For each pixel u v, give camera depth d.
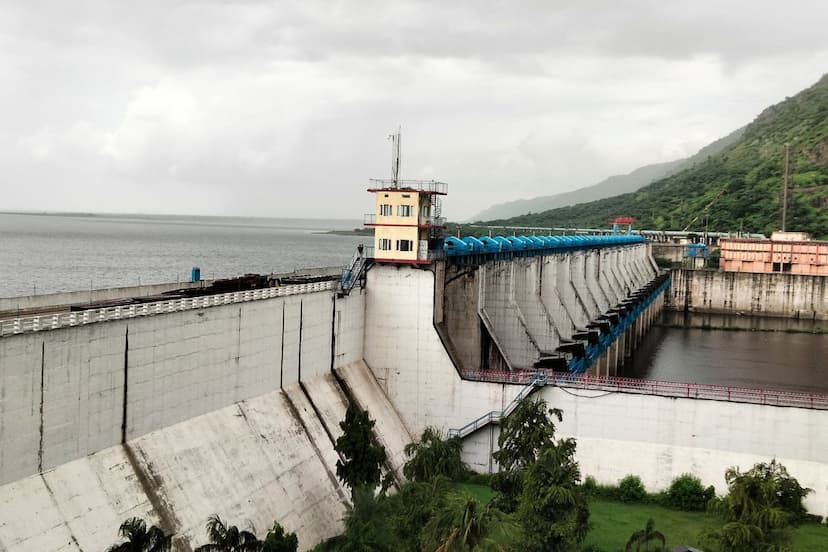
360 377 78.19
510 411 75.25
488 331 91.19
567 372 90.25
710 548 54.53
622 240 192.38
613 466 71.94
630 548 57.38
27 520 40.59
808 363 155.88
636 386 75.50
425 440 62.16
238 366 60.38
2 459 40.44
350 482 55.59
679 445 70.50
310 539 57.62
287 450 61.72
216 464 54.50
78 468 45.19
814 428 67.19
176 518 48.78
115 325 47.66
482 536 42.69
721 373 144.75
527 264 111.19
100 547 43.34
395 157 79.31
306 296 69.25
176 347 53.22
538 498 48.81
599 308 143.38
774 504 56.47
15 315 56.72
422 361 79.06
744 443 69.00
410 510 48.44
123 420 48.91
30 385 41.88
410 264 78.75
